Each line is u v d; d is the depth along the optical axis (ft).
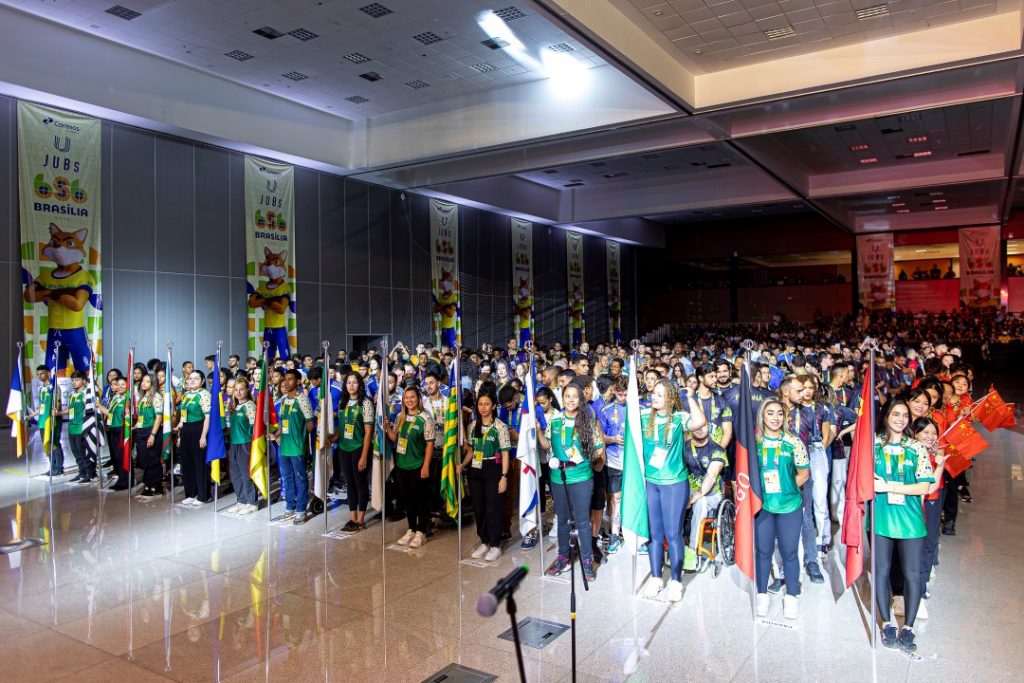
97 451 37.78
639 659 16.71
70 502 33.60
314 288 68.95
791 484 18.69
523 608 19.93
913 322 112.06
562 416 22.35
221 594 21.30
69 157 50.03
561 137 57.21
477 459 24.56
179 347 57.36
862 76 47.57
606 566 23.71
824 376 35.47
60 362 49.65
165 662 16.87
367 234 74.95
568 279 110.83
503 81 57.57
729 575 22.66
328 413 28.91
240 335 62.08
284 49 50.60
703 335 109.29
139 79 51.21
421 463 26.16
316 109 64.85
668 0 41.60
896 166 82.28
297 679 15.92
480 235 92.48
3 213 47.09
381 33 47.96
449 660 16.76
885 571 17.56
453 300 86.58
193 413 32.86
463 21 46.06
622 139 60.18
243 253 62.49
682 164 86.58
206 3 43.55
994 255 104.27
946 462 18.83
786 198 87.92
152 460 34.83
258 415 29.91
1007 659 16.34
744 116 54.90
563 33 48.03
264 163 64.03
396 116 65.62
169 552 25.58
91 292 51.47
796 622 18.71
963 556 23.58
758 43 47.60
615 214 99.19
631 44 44.09
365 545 26.35
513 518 30.19
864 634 17.92
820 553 24.11
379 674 16.10
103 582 22.45
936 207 103.19
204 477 33.22
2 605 20.58
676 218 125.90
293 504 30.58
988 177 77.66
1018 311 113.50
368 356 48.19
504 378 41.81
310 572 23.25
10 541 27.04
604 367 37.27
